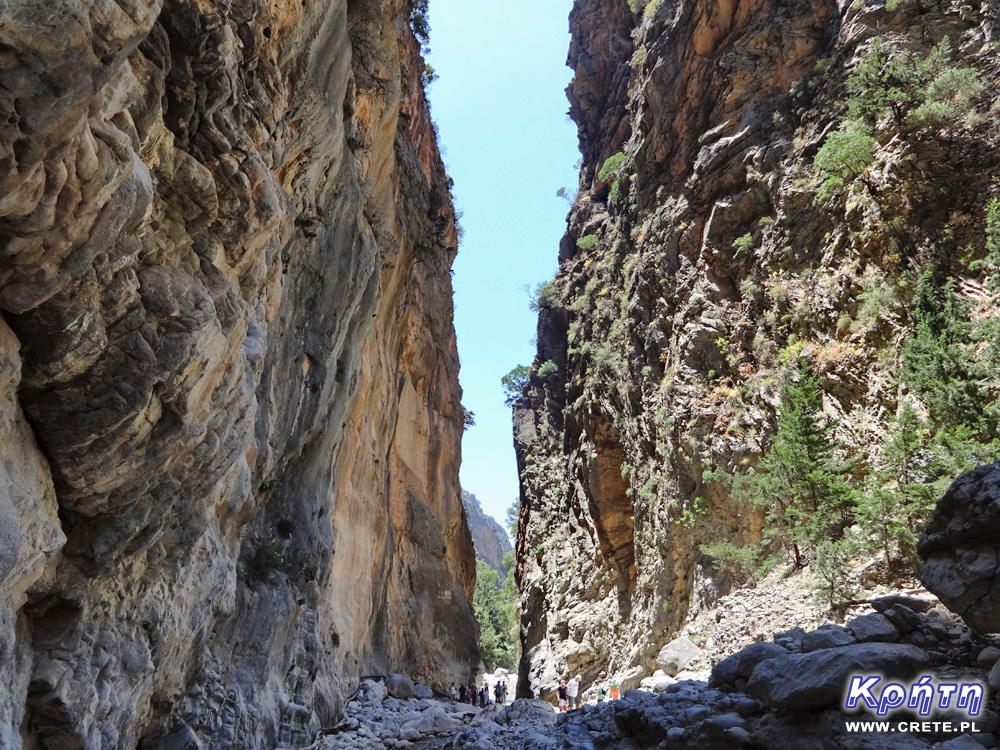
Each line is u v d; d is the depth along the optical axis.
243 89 9.30
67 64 4.56
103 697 6.89
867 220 21.33
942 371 15.20
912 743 6.14
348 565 20.08
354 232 17.09
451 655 27.66
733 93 30.30
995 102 19.83
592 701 29.22
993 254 16.61
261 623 11.59
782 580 18.25
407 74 26.02
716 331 26.97
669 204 32.41
